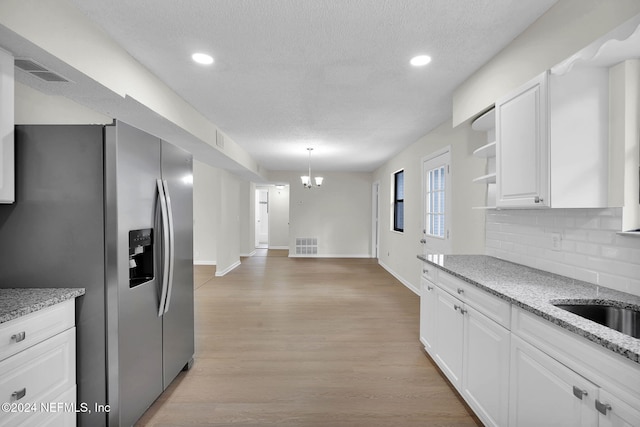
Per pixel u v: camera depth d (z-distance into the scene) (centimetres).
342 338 313
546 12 177
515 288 166
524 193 184
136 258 196
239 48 219
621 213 160
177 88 288
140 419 190
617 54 151
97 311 162
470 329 190
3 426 121
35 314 135
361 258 851
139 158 182
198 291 496
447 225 376
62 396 150
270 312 393
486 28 194
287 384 229
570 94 164
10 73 154
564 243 197
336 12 179
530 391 137
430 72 255
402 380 235
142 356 185
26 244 162
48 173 161
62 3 166
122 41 210
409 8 175
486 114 237
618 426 96
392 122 393
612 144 163
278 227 1062
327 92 298
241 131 441
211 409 200
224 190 635
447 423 188
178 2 171
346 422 188
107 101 234
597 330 107
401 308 411
